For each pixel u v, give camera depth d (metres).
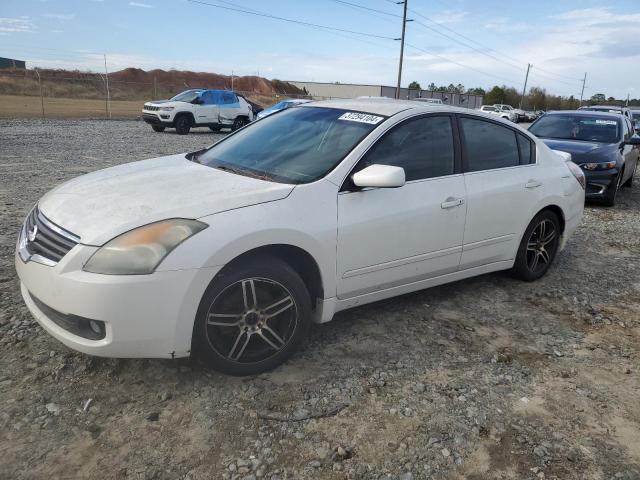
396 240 3.54
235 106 21.22
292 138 3.79
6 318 3.54
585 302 4.55
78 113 25.92
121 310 2.58
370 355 3.41
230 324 2.91
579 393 3.13
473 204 4.02
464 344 3.64
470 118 4.20
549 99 104.19
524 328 3.98
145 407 2.73
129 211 2.81
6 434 2.47
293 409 2.79
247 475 2.33
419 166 3.75
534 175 4.60
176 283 2.64
